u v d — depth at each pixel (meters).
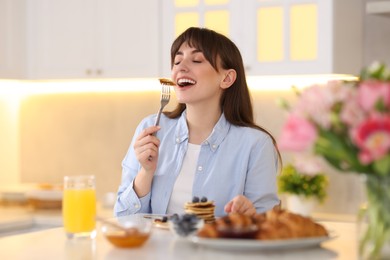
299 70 3.35
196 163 2.31
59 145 4.31
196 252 1.55
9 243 1.72
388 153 1.28
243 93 2.41
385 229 1.36
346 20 3.42
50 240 1.77
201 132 2.35
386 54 3.58
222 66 2.34
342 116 1.31
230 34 3.50
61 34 3.92
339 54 3.35
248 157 2.31
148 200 2.26
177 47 2.35
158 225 1.88
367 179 1.38
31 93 4.37
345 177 3.66
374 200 1.37
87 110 4.24
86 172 4.24
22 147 4.39
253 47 3.45
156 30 3.68
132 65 3.74
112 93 4.18
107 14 3.80
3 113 4.29
